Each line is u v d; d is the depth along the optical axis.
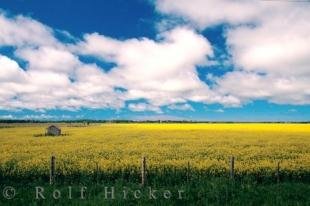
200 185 15.10
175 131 58.44
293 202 12.65
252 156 25.70
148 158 23.78
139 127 79.38
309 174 19.39
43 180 17.58
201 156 25.20
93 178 17.77
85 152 27.50
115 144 34.19
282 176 19.11
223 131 57.81
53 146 32.62
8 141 38.78
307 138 41.75
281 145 33.53
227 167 19.56
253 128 67.94
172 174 18.03
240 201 12.77
